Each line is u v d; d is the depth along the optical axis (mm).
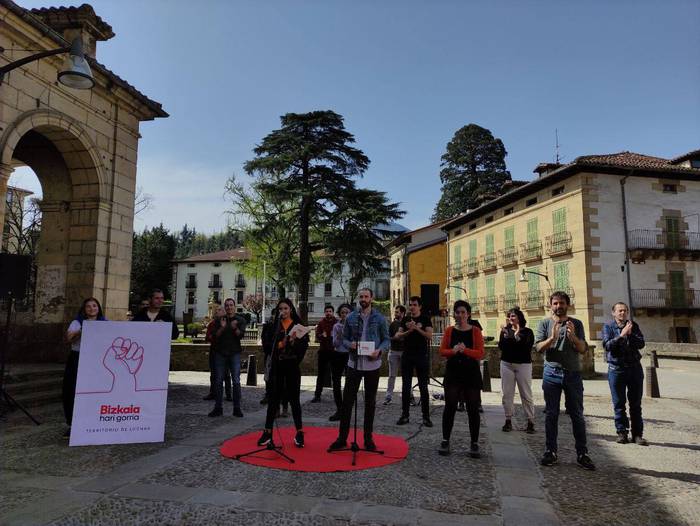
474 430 5457
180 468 4887
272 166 24875
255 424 7062
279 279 26891
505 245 32500
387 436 6359
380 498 4109
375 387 5625
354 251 24094
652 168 25422
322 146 25297
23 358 10094
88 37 10227
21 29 8148
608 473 4926
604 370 17953
